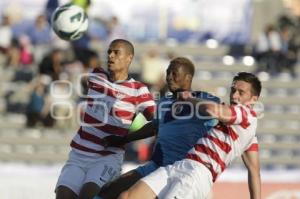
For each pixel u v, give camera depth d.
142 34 68.50
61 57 60.66
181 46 68.50
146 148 52.69
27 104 61.09
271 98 65.38
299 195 46.91
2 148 59.38
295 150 61.94
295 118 64.19
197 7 69.12
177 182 25.42
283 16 67.38
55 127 59.78
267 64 67.06
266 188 46.84
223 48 69.06
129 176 26.94
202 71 66.88
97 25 66.06
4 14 66.56
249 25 69.25
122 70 28.34
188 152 25.94
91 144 28.38
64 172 28.48
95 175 28.06
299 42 68.25
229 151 25.59
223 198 45.91
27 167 46.19
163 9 68.75
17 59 64.81
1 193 44.88
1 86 63.75
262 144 61.69
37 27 65.06
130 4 68.25
